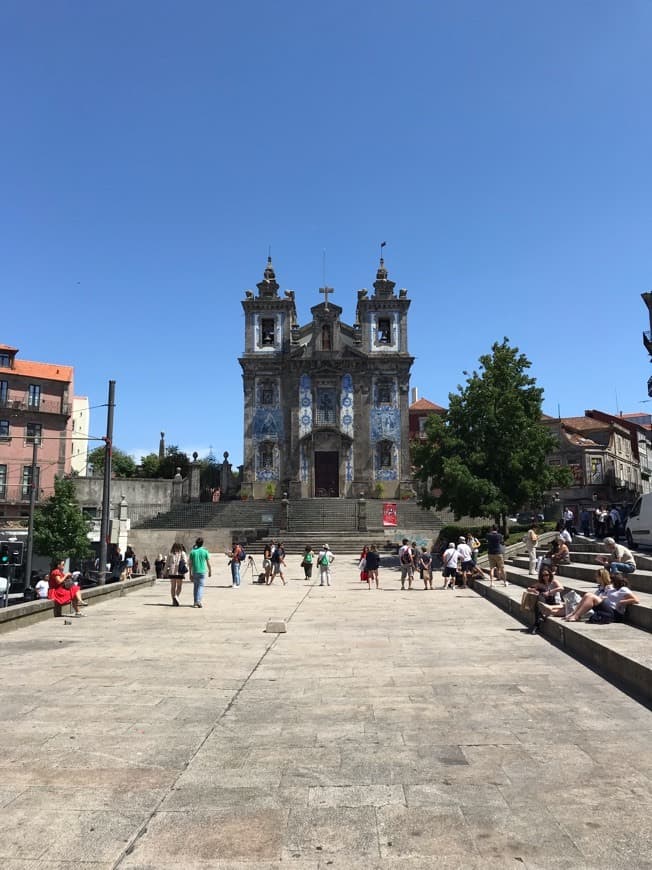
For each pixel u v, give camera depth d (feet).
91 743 23.67
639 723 25.50
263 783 19.97
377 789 19.44
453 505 119.65
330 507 180.34
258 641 45.55
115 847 16.06
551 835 16.48
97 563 150.00
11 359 208.64
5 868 15.10
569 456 219.41
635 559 72.95
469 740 23.79
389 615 59.57
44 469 204.85
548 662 37.01
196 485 196.65
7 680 33.42
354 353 201.16
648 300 139.54
